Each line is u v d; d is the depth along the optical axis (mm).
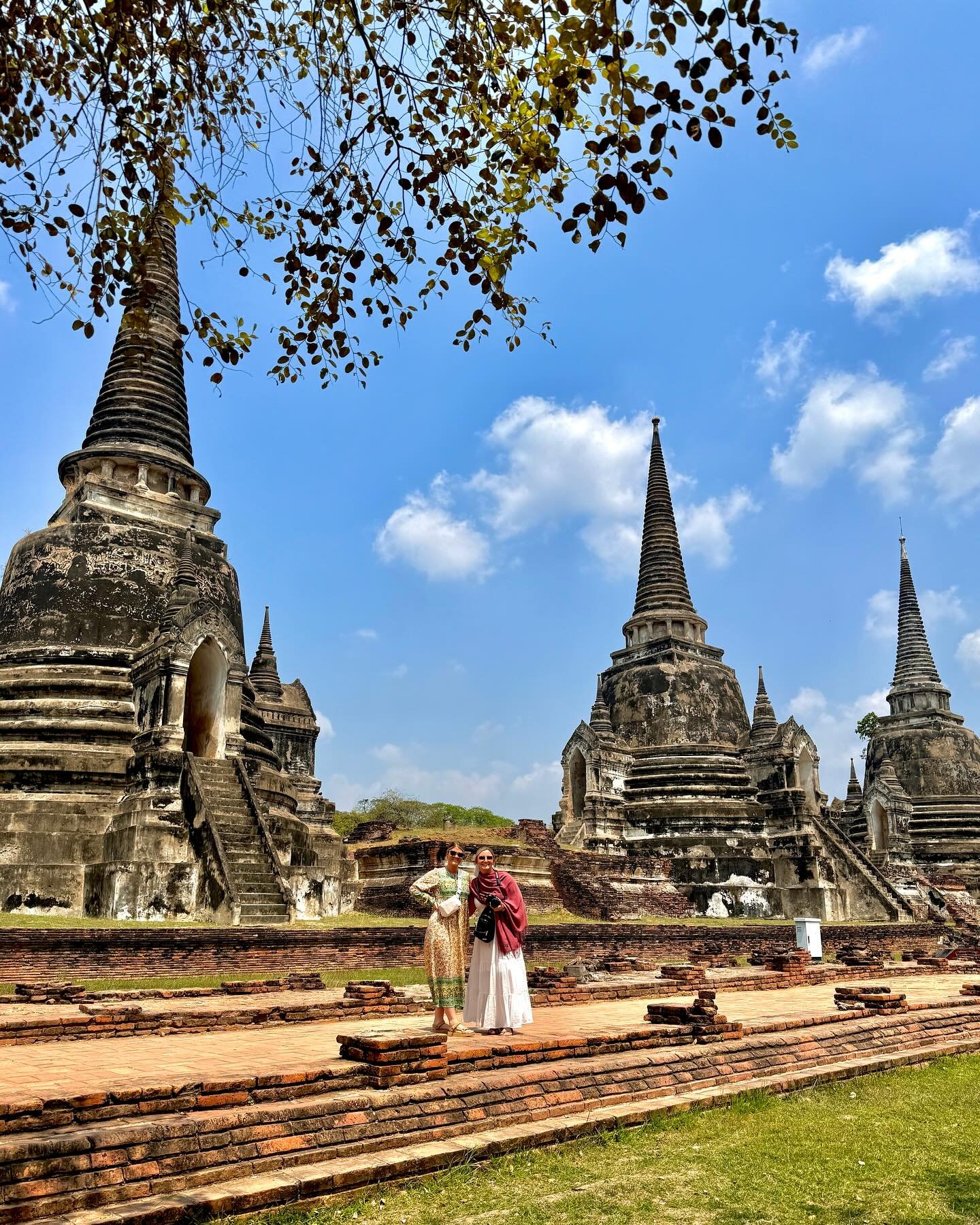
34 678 27094
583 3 7922
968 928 37469
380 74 9531
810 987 19500
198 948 18344
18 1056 9555
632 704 44781
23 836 23547
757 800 41469
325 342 10578
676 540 49906
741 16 7688
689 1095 9453
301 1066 8016
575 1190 6930
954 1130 8805
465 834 36719
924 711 55281
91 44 9688
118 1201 6004
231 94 10133
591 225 8539
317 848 29656
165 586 29344
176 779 24109
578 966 19984
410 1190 6852
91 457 31234
